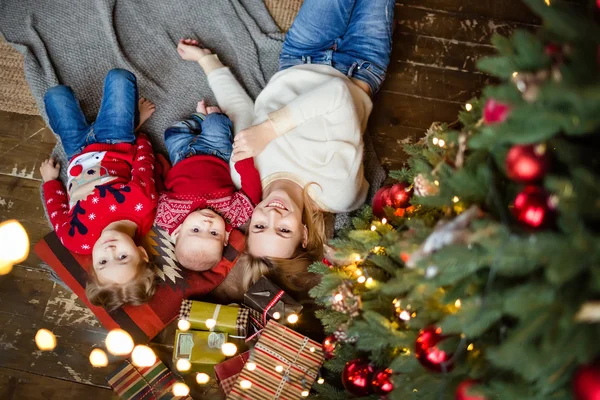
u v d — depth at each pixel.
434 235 0.88
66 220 1.63
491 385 0.86
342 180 1.65
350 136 1.67
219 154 1.73
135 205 1.62
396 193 1.39
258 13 2.01
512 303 0.75
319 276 1.72
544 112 0.70
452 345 0.97
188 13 1.99
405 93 1.95
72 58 1.91
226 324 1.59
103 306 1.59
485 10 2.03
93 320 1.68
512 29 2.02
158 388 1.56
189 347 1.58
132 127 1.72
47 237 1.68
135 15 1.97
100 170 1.64
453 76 1.97
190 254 1.61
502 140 0.77
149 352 1.56
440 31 2.00
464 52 1.99
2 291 1.69
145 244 1.70
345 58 1.80
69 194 1.64
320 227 1.67
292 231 1.59
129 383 1.55
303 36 1.80
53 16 1.94
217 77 1.86
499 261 0.81
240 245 1.74
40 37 1.91
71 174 1.65
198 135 1.76
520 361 0.77
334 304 1.26
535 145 0.81
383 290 1.09
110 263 1.53
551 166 0.84
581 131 0.72
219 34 1.99
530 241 0.77
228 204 1.66
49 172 1.74
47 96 1.72
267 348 1.53
